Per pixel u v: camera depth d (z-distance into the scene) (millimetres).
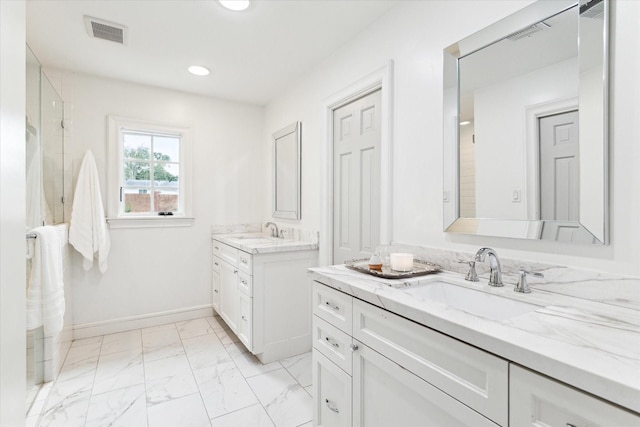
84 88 2656
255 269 2236
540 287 1153
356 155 2156
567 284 1085
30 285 1657
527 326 824
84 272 2668
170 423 1628
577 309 954
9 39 664
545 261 1162
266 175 3410
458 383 857
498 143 1302
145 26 1975
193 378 2055
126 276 2840
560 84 1106
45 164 2100
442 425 919
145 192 2996
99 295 2732
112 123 2754
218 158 3254
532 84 1190
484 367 793
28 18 1878
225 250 2826
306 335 2451
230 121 3305
